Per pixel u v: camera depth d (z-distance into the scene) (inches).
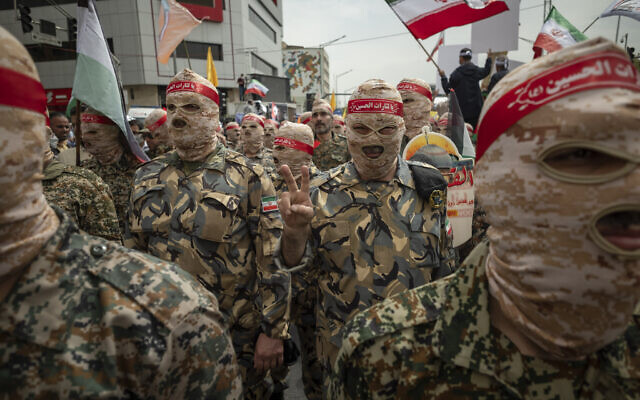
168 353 34.7
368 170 83.0
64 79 1288.1
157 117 171.6
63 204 93.7
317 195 85.4
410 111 148.1
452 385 35.6
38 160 30.3
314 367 113.7
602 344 29.8
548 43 142.9
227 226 86.7
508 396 34.3
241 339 89.9
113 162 135.6
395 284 79.0
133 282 35.6
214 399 39.4
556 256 27.6
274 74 2116.1
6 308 30.1
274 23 2081.7
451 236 89.3
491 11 133.4
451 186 116.5
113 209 103.3
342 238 81.0
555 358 32.5
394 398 37.8
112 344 32.9
